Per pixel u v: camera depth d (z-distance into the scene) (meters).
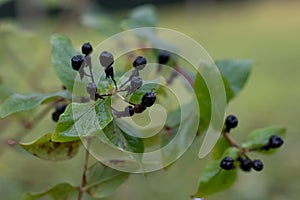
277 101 2.28
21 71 1.17
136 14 0.91
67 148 0.72
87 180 0.73
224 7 4.71
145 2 2.35
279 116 2.05
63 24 1.39
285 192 1.44
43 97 0.72
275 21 4.27
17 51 1.18
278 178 1.48
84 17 1.03
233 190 1.37
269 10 4.68
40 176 1.37
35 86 1.12
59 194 0.73
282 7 4.71
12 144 0.73
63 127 0.65
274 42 3.50
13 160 1.42
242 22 4.27
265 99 2.32
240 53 3.12
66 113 0.65
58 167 1.41
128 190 1.37
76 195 0.73
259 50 3.22
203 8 3.99
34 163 1.42
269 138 0.74
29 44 1.20
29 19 1.59
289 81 2.61
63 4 1.48
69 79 0.71
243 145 0.74
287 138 1.74
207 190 0.73
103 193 0.74
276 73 2.75
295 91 2.44
